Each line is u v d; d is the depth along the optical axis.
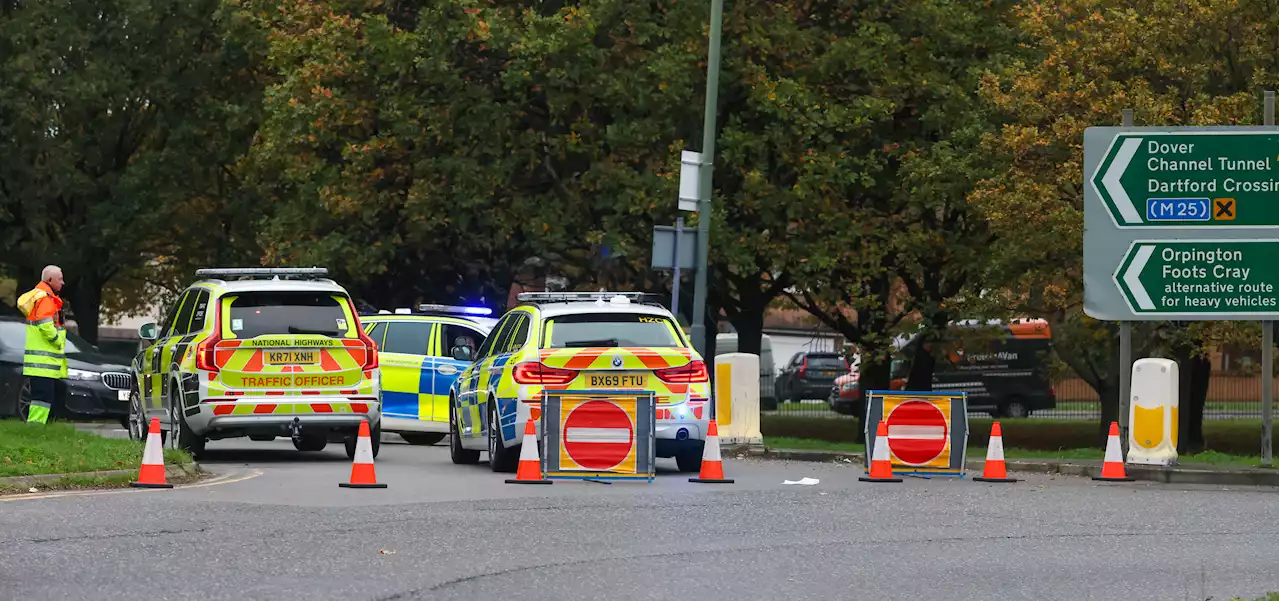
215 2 75.62
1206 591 17.28
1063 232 47.12
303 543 20.17
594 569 18.30
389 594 16.41
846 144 56.00
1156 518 24.38
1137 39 46.62
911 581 17.78
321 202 58.44
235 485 28.70
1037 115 48.34
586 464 30.52
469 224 57.69
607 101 55.41
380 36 55.81
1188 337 47.06
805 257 55.56
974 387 91.56
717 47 44.72
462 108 55.84
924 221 57.28
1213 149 34.41
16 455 28.61
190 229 78.75
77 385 49.09
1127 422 34.91
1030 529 22.75
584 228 57.22
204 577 17.27
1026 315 54.19
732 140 54.44
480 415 33.88
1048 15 49.34
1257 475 32.06
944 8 55.88
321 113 57.12
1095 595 16.97
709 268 56.94
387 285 69.50
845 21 57.75
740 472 33.78
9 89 72.81
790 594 16.80
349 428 34.75
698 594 16.73
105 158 78.19
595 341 31.95
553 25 54.66
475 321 44.28
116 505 24.11
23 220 76.38
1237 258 34.28
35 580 16.78
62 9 74.25
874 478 31.56
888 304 60.91
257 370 34.03
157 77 75.50
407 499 26.30
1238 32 46.38
